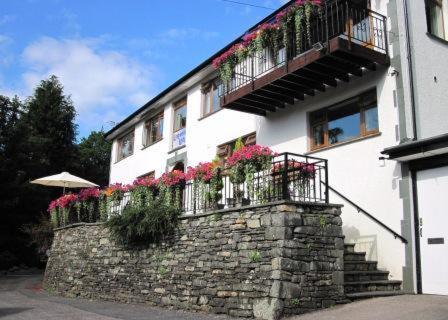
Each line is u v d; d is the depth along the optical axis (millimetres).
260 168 9344
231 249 9203
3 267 24109
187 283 10211
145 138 23078
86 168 35781
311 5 11562
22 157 26641
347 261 9844
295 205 8398
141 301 11539
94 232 14078
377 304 8258
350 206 11383
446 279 9172
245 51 13453
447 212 9367
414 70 10742
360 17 11773
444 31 12125
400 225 10117
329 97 12516
